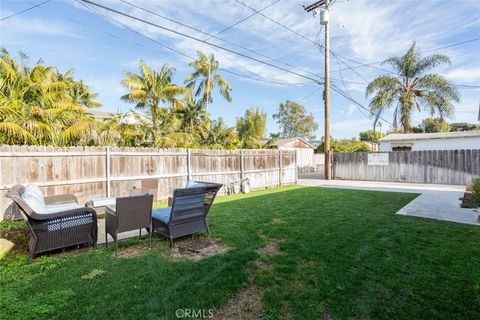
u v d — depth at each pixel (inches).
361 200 307.7
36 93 325.1
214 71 842.2
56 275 119.9
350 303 96.6
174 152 333.7
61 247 149.0
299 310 93.1
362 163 585.3
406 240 163.2
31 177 230.7
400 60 722.8
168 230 161.8
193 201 168.6
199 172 359.9
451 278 113.6
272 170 473.1
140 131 509.7
